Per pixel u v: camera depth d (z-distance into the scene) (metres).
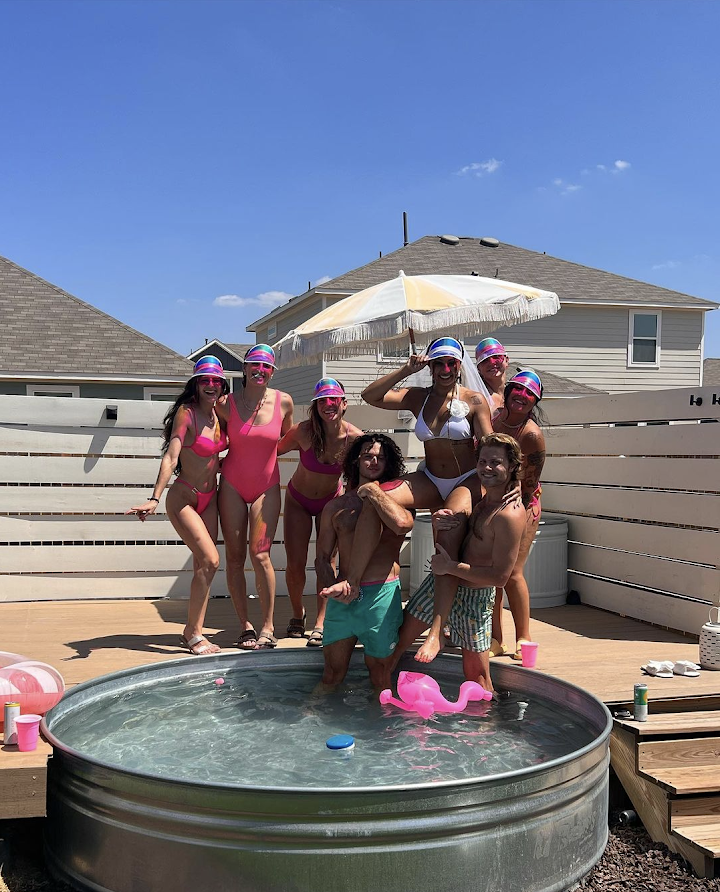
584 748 3.05
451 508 4.15
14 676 3.42
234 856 2.68
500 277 18.89
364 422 7.38
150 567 6.75
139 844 2.82
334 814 2.63
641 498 5.83
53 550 6.61
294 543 5.37
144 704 3.97
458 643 4.20
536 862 2.90
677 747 3.68
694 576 5.29
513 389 4.57
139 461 6.71
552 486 7.03
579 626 5.70
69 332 13.51
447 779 3.04
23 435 6.52
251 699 4.07
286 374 19.48
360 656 4.75
